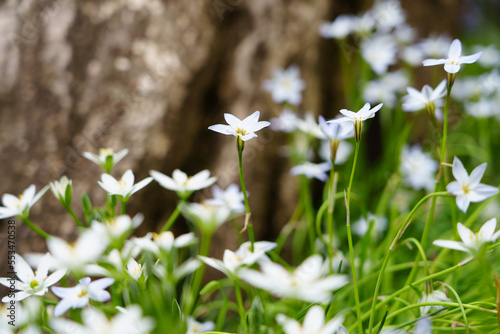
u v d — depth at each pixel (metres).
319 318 0.86
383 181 1.51
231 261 0.92
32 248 1.12
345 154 1.24
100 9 1.17
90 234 0.86
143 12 1.18
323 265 1.02
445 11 1.85
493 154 1.68
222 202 0.99
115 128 1.16
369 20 1.33
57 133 1.15
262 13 1.30
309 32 1.33
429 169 1.21
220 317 1.00
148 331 0.89
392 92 1.40
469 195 0.90
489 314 0.98
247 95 1.26
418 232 1.27
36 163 1.15
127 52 1.17
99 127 1.16
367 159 1.68
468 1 2.44
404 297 1.01
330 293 0.93
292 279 0.85
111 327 0.85
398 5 1.42
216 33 1.25
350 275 1.10
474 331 0.97
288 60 1.30
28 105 1.15
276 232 1.28
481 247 0.89
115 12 1.18
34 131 1.15
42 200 1.13
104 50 1.17
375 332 0.92
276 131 1.27
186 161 1.21
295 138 1.22
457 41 0.93
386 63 1.30
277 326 1.03
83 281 0.90
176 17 1.20
